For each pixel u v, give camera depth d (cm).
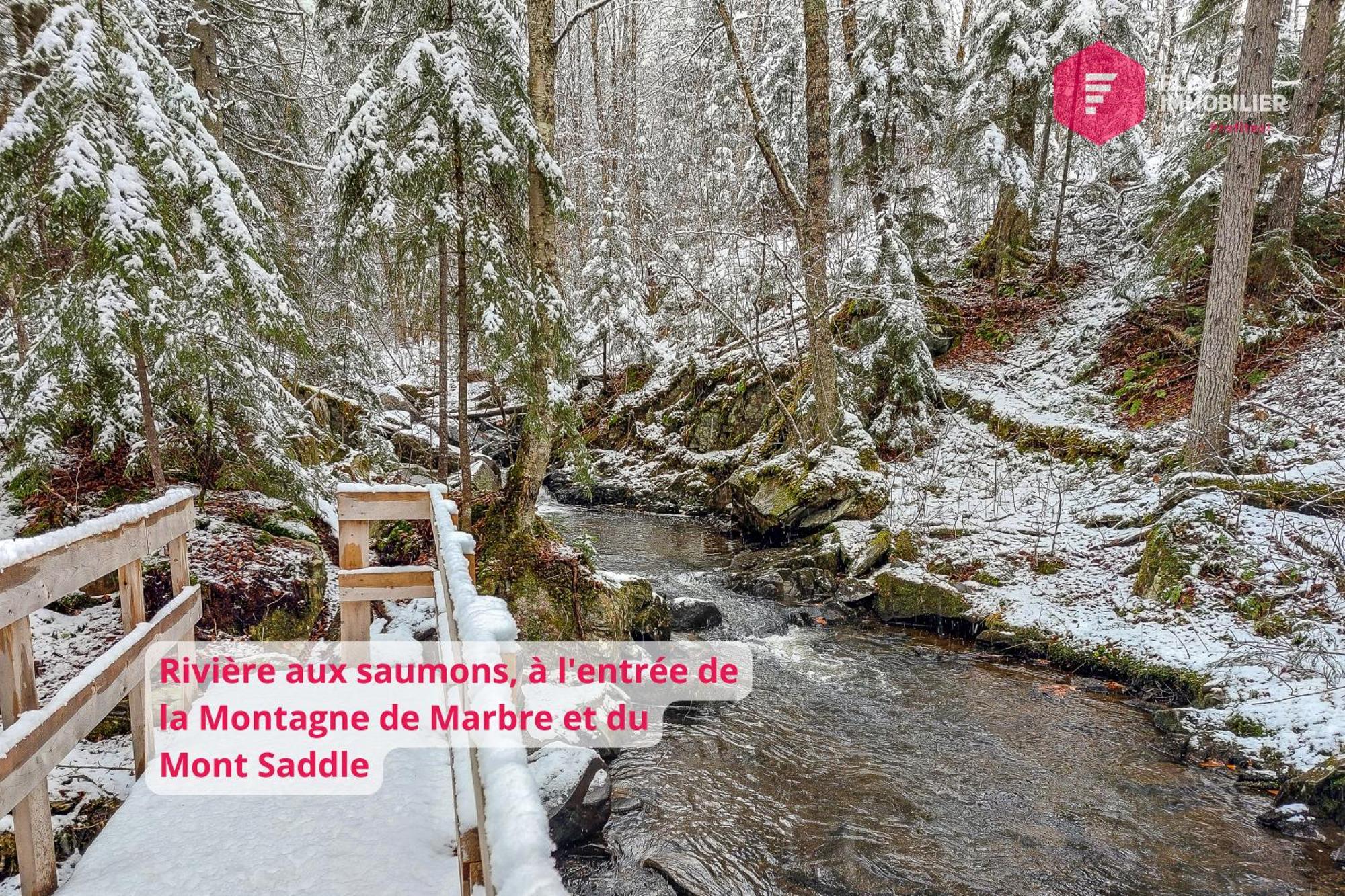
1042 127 2158
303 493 640
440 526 318
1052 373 1323
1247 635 632
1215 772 516
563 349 701
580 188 2305
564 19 2017
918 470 1191
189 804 295
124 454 626
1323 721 513
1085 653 696
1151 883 405
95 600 452
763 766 532
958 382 1388
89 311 424
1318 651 555
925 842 443
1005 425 1219
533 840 79
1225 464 814
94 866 256
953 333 1534
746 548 1156
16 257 427
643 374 1903
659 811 475
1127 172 1736
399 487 432
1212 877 408
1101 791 498
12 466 539
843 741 571
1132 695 643
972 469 1168
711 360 1742
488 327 632
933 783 509
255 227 556
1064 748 557
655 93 2355
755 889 400
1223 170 912
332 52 1027
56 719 237
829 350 1212
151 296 442
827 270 1314
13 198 407
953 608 812
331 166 600
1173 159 1220
